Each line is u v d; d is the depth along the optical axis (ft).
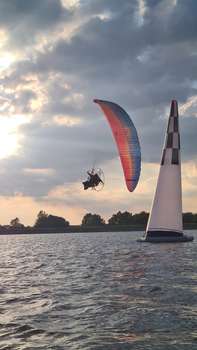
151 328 59.31
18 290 100.07
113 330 59.00
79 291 94.43
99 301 80.53
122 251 219.82
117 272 128.06
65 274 130.72
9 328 61.93
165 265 143.13
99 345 52.37
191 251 202.80
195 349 49.90
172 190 246.88
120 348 50.96
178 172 246.06
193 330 57.82
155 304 75.56
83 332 58.49
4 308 77.56
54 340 55.16
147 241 253.03
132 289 92.99
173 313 67.97
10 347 52.49
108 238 470.39
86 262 168.04
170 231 249.96
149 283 101.45
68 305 78.13
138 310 70.79
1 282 115.96
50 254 229.86
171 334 56.13
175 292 87.61
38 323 64.64
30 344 53.67
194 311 69.21
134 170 210.79
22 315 70.95
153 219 250.57
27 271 144.77
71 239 495.82
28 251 271.49
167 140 243.60
